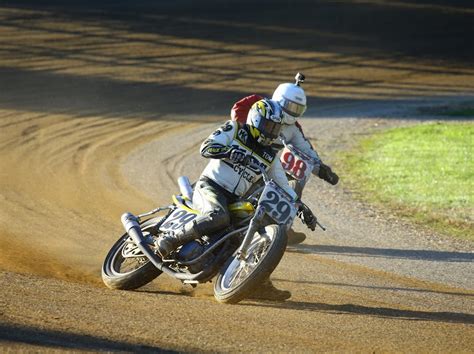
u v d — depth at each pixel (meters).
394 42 133.62
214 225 24.88
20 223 36.12
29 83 86.00
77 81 89.38
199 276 24.67
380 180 53.28
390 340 20.86
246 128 25.39
